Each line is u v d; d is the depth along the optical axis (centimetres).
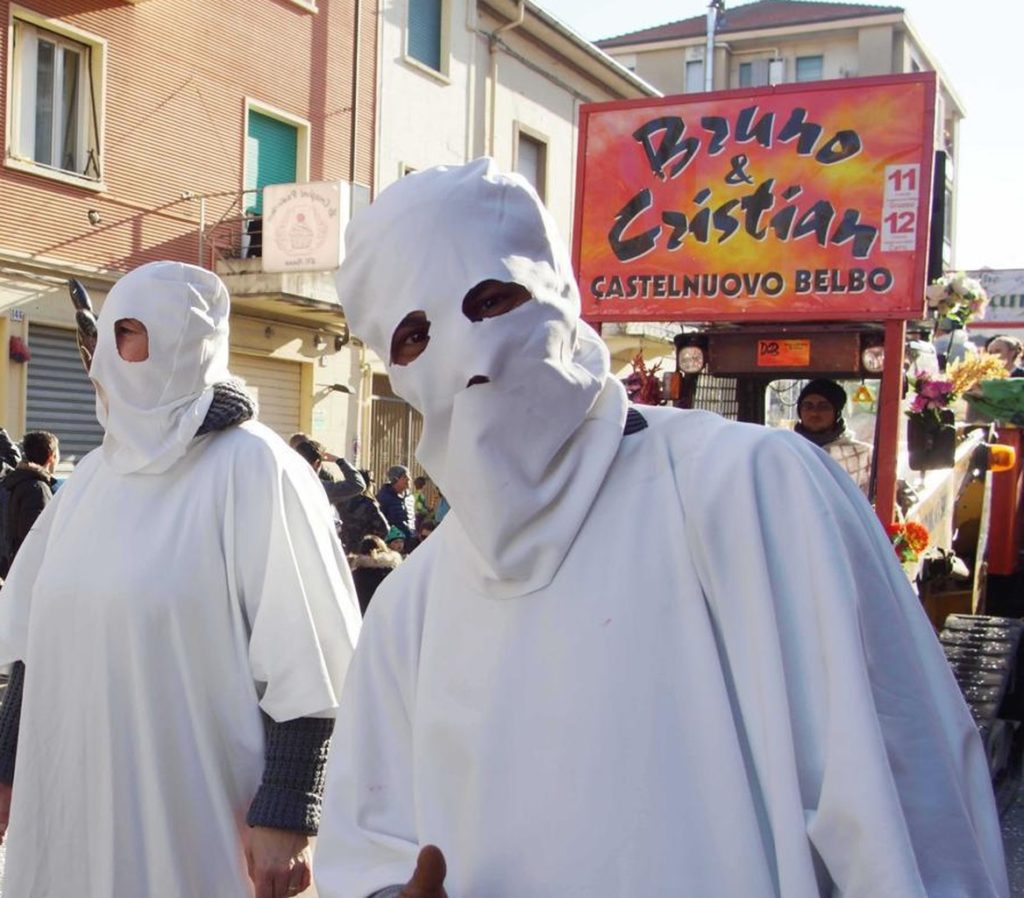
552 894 121
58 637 227
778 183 511
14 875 225
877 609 119
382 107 1814
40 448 765
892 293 489
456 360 130
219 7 1544
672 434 135
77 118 1378
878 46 3625
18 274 1304
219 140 1556
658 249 535
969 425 628
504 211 133
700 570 125
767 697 116
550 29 2091
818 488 123
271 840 216
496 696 129
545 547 128
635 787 120
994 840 119
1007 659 506
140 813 218
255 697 227
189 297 235
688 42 3809
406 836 147
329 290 1572
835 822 109
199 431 233
